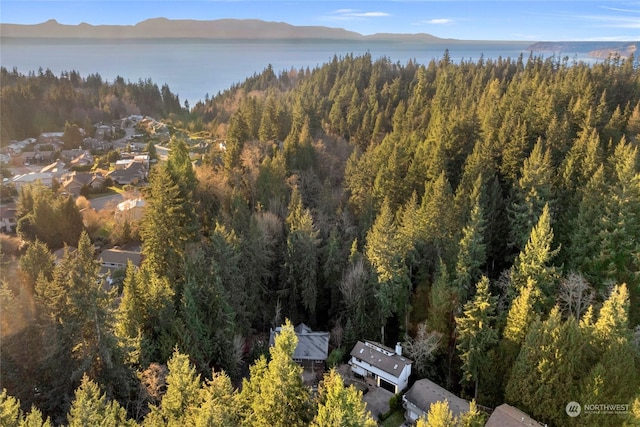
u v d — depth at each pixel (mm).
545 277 40688
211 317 40750
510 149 54625
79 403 22969
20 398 29297
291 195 59375
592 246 43781
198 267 42375
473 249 43250
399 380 40438
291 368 25562
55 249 67938
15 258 58875
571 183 50125
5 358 29641
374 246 44531
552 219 47594
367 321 46594
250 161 63906
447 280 42844
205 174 61438
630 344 34500
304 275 50125
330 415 22781
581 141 53500
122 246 68312
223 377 26391
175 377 25469
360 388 41812
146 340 35812
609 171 50375
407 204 51938
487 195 50531
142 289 38344
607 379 31953
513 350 37875
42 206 68875
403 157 60312
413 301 47500
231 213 55031
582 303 41375
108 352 30531
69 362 30922
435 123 70562
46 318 31828
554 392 33469
